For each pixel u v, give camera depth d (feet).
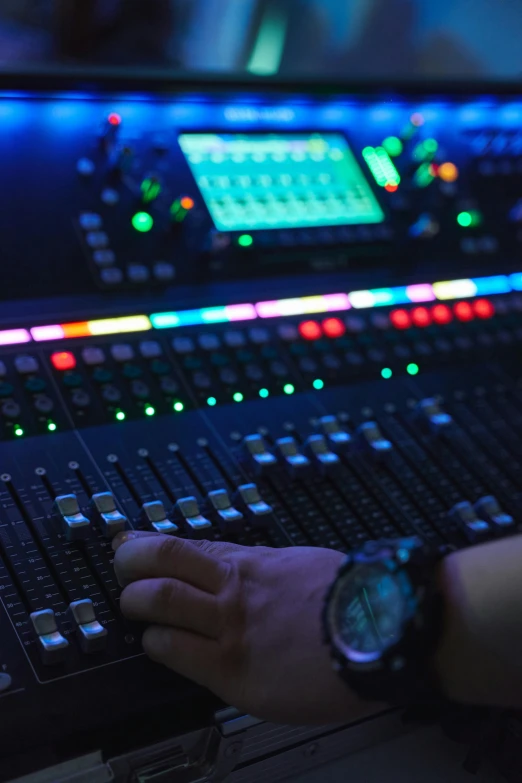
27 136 4.48
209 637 2.97
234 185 4.88
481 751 3.40
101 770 2.81
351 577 2.85
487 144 5.70
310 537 3.70
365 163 5.29
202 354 4.30
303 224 4.93
